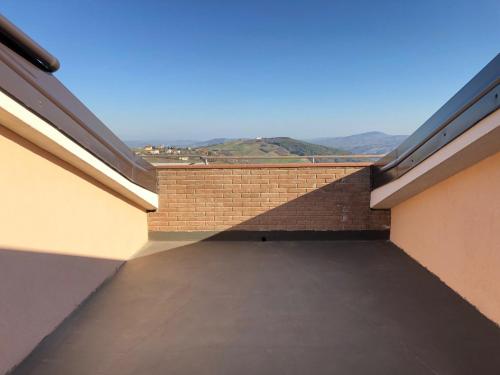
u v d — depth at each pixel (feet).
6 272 7.01
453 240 10.60
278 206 16.63
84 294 10.36
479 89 7.45
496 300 8.48
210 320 9.05
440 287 10.96
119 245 13.30
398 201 14.87
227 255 14.57
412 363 7.11
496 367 6.95
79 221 10.23
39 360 7.32
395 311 9.39
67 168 9.60
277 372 6.90
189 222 16.78
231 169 16.60
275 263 13.52
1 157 7.04
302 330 8.51
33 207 8.05
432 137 9.89
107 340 8.09
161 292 10.87
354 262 13.53
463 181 9.95
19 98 6.75
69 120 8.66
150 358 7.40
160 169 16.58
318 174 16.46
